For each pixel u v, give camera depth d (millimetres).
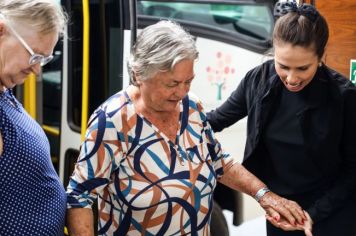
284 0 2092
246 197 3467
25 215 1606
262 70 2102
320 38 1818
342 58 2348
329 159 2031
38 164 1625
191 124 1916
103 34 3059
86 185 1803
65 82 3266
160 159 1816
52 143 3658
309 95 1981
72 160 3324
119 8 2963
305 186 2096
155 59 1652
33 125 1697
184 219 1840
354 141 1993
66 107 3291
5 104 1612
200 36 3281
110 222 1886
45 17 1544
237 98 2211
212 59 3303
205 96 3297
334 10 2318
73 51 3213
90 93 3143
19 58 1551
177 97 1731
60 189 1748
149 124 1818
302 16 1817
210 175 1913
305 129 2012
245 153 2166
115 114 1796
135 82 1780
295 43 1801
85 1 2998
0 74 1574
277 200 2049
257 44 3361
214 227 3348
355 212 2131
